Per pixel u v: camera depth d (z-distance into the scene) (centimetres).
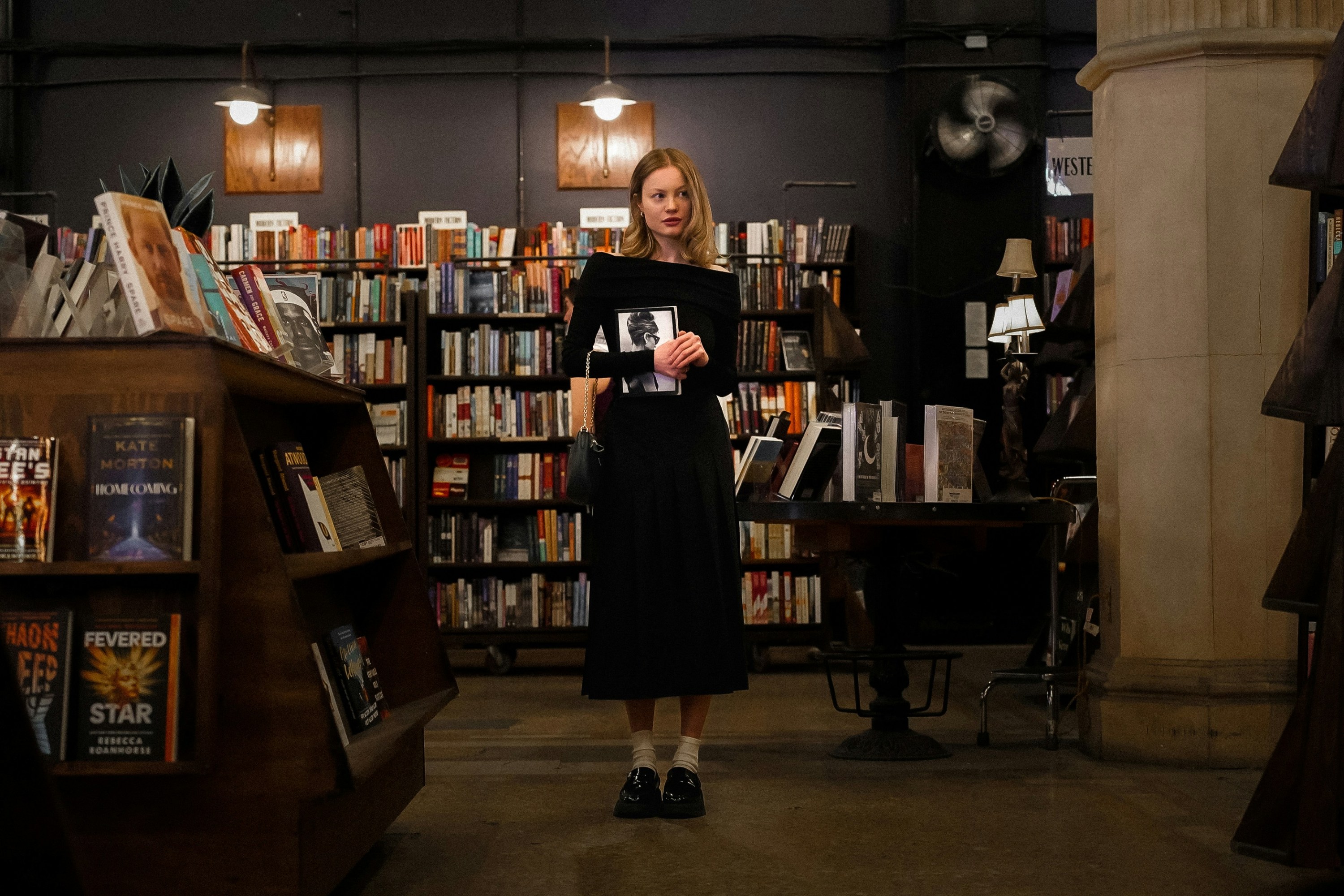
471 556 654
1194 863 230
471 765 342
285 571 177
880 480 337
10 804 101
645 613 265
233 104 711
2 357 178
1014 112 724
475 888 215
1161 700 333
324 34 794
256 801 175
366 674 235
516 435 659
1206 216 335
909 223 767
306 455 261
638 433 271
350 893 212
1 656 100
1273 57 335
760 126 788
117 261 177
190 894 175
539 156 790
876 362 773
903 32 768
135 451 175
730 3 791
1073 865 229
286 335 244
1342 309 234
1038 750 363
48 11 795
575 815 275
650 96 790
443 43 788
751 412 655
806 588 637
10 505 174
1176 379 338
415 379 661
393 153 790
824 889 214
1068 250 740
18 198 788
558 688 564
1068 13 781
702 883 218
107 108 793
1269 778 213
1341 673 203
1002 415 745
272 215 789
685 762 276
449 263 680
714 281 274
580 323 272
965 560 744
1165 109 342
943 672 586
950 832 256
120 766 172
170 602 179
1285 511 333
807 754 359
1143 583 341
